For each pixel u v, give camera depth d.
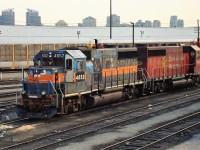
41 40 68.62
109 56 36.72
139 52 44.12
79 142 22.55
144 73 43.78
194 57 53.97
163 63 47.22
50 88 29.41
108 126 26.69
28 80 30.02
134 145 21.94
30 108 29.03
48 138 23.50
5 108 33.84
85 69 32.62
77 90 31.58
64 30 116.00
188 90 50.62
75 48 32.78
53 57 30.81
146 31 140.38
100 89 35.12
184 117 30.14
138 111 33.47
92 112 32.94
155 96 44.19
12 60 64.56
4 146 21.64
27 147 21.38
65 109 30.59
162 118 30.25
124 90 40.16
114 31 130.25
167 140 23.19
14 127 26.34
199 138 23.81
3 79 55.41
